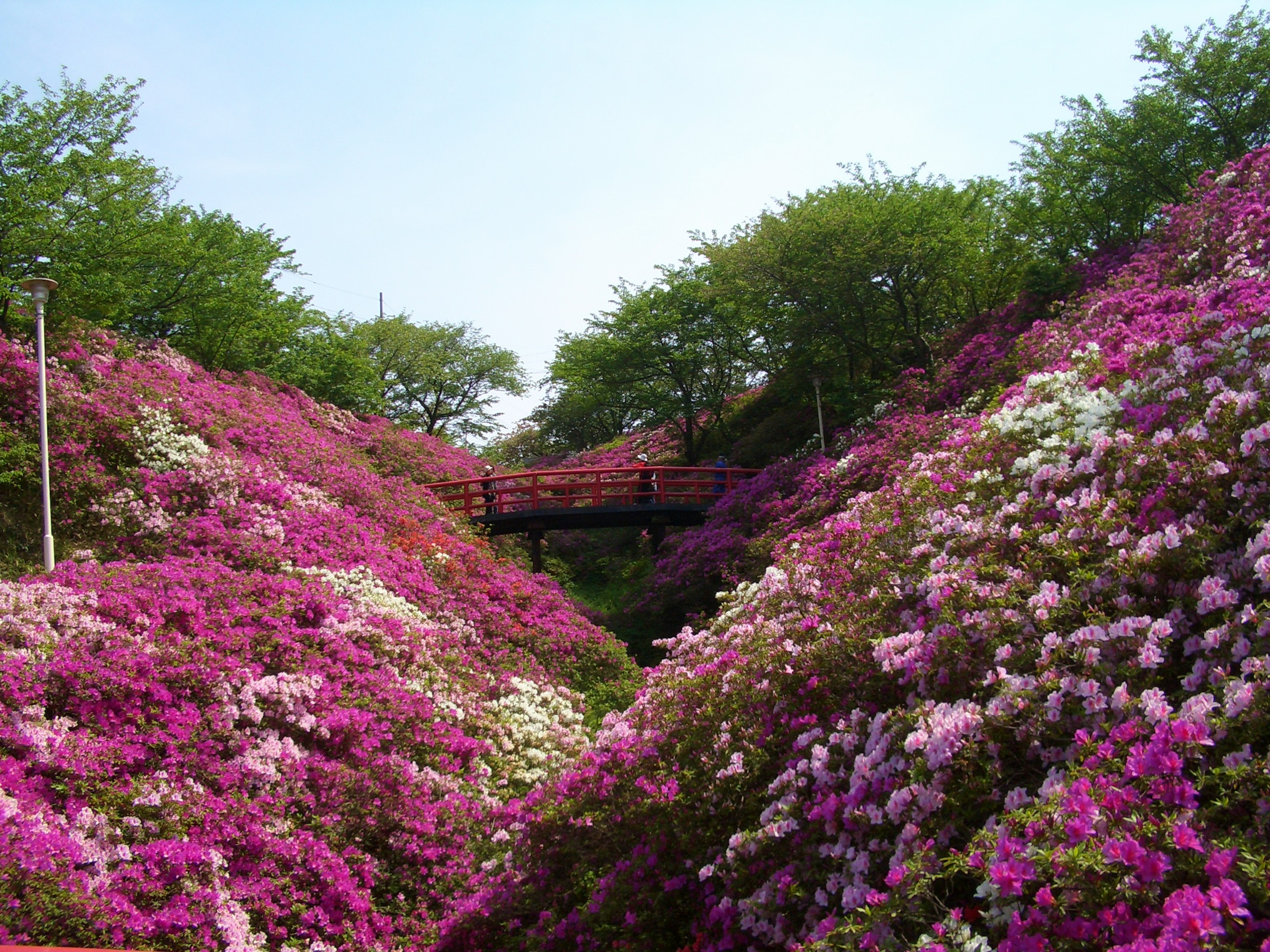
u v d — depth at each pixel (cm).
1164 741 362
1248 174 1664
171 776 708
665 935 552
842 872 469
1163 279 1573
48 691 714
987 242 2392
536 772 1005
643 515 2112
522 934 664
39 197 1491
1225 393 574
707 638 889
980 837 380
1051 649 466
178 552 1211
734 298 2442
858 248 2128
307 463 1703
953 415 1648
